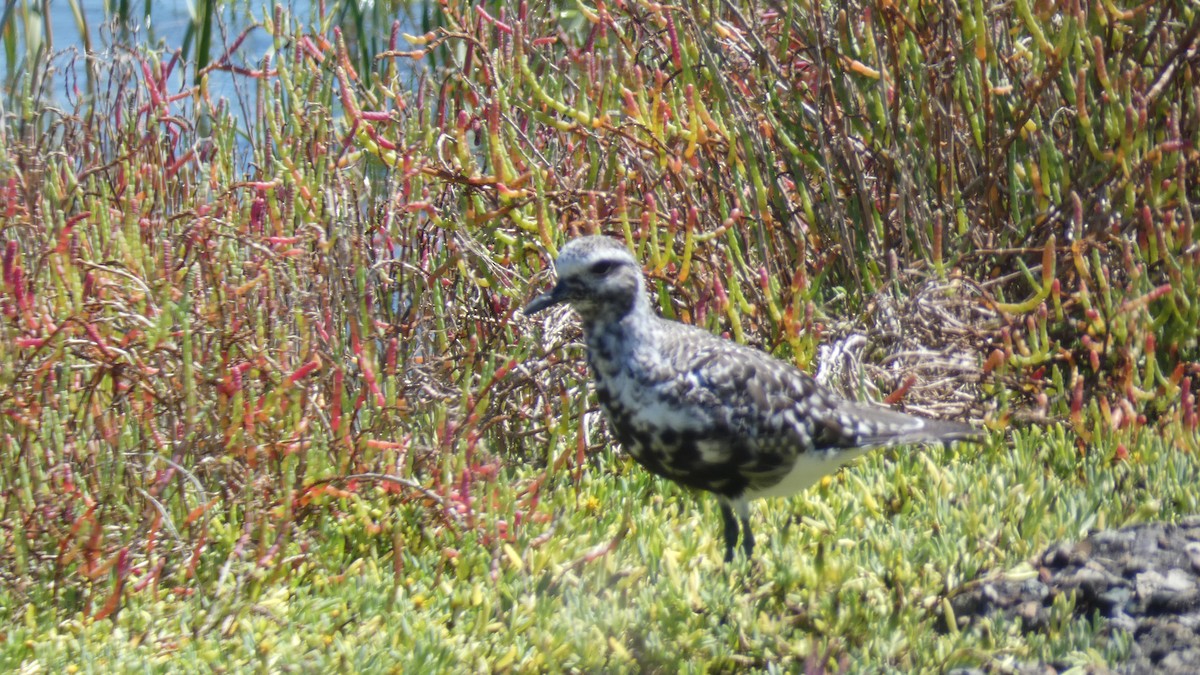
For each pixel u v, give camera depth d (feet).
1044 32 38.68
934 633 28.48
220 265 30.86
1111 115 36.81
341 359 33.86
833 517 32.99
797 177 39.19
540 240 37.81
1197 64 38.88
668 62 41.86
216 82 52.80
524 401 39.11
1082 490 33.53
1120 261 38.99
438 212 38.88
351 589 30.07
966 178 41.24
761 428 29.66
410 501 33.30
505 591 29.78
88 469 30.66
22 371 28.94
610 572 30.66
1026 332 39.47
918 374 39.47
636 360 29.58
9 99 44.19
